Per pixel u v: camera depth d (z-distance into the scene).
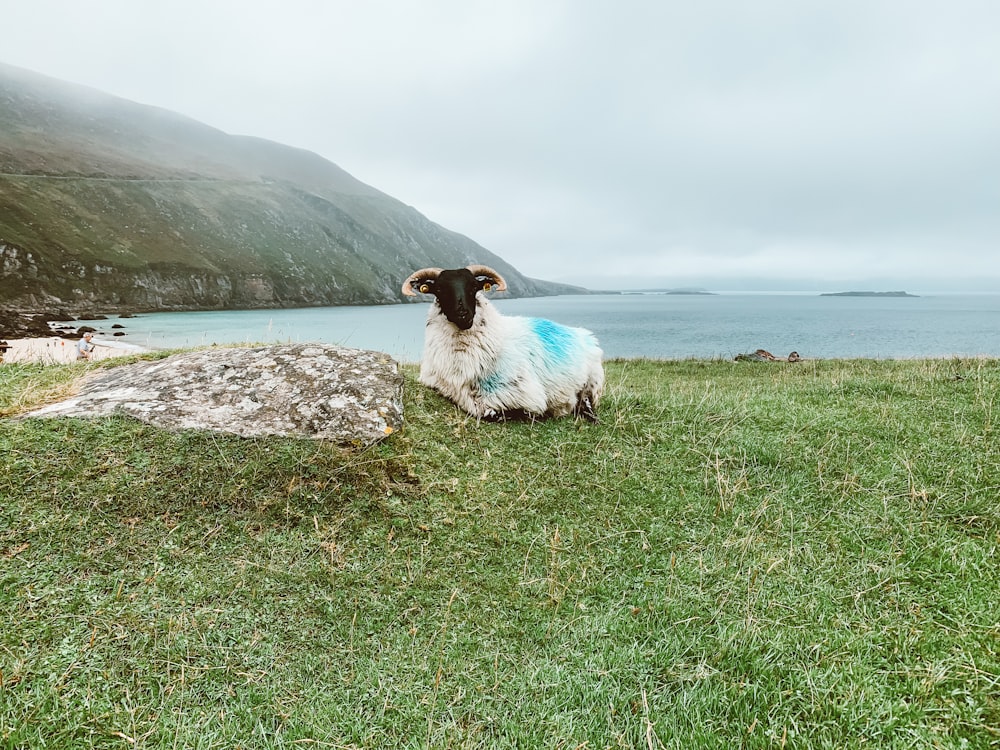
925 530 5.91
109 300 122.75
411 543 5.28
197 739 3.28
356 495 5.64
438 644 4.20
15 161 177.75
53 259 120.81
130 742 3.18
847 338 85.81
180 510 5.07
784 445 8.02
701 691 3.82
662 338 85.81
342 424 6.50
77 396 6.97
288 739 3.36
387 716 3.56
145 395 6.58
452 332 8.18
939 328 121.19
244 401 6.64
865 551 5.59
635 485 6.92
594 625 4.52
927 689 3.76
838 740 3.42
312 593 4.52
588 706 3.72
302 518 5.25
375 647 4.14
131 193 176.38
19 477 5.08
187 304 140.12
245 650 3.95
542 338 8.77
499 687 3.86
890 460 7.54
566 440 7.96
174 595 4.27
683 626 4.52
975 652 4.12
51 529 4.62
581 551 5.56
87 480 5.18
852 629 4.48
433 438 7.12
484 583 4.95
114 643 3.81
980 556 5.34
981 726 3.46
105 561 4.44
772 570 5.28
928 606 4.73
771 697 3.76
